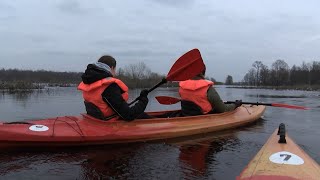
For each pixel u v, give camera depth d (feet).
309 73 272.72
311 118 28.76
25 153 14.33
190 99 20.71
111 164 13.33
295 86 249.75
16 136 13.84
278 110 36.35
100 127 16.01
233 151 15.79
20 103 44.86
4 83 94.22
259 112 27.04
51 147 14.82
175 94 74.02
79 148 15.33
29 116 30.76
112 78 16.29
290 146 12.39
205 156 14.80
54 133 14.60
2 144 13.83
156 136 17.17
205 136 19.22
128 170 12.65
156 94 73.92
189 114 20.76
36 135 14.15
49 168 12.63
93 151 15.08
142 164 13.43
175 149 15.90
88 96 16.66
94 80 16.24
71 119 16.62
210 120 20.39
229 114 22.57
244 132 20.84
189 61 20.22
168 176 12.05
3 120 27.71
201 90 20.42
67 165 13.05
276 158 10.61
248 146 16.89
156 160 14.02
